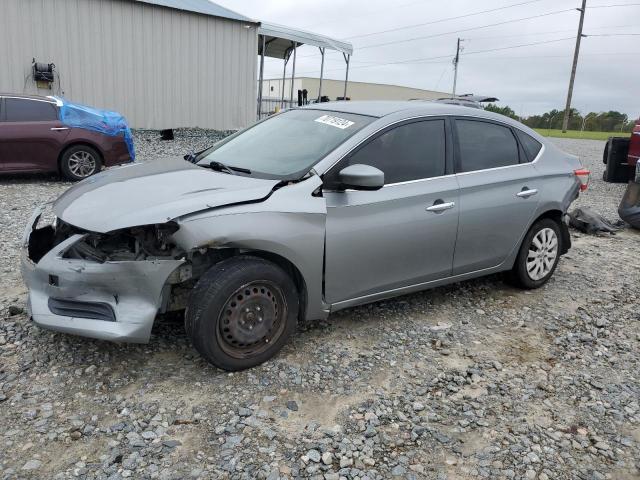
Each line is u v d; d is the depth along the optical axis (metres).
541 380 3.65
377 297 4.07
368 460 2.78
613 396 3.51
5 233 6.22
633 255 6.72
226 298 3.29
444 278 4.44
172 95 15.42
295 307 3.62
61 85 13.68
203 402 3.16
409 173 4.09
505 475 2.74
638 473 2.81
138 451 2.74
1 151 9.04
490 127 4.75
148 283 3.20
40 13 13.15
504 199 4.62
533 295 5.16
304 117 4.44
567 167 5.28
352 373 3.57
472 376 3.64
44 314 3.29
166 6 14.75
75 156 9.70
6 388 3.19
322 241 3.61
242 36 16.23
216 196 3.35
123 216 3.15
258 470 2.65
